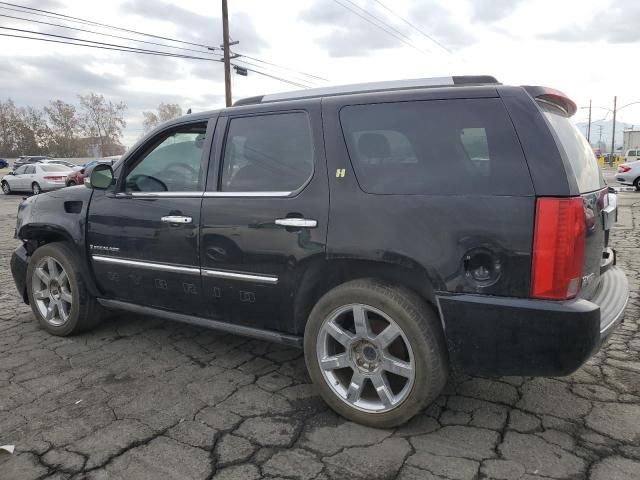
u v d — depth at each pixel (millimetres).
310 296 3152
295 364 3789
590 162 3012
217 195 3406
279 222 3080
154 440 2801
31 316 5082
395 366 2785
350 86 3182
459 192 2602
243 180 3350
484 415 2986
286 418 3012
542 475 2424
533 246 2434
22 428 2947
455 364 2670
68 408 3172
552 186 2424
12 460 2643
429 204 2656
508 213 2479
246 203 3242
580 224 2438
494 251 2500
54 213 4352
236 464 2574
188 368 3742
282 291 3137
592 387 3293
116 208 3941
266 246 3146
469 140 2650
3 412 3137
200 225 3432
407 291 2775
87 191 4219
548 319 2410
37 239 4719
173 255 3602
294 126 3197
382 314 2768
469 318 2566
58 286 4438
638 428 2814
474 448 2658
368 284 2824
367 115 2943
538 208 2426
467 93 2709
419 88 2904
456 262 2578
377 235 2758
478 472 2459
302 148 3141
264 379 3541
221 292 3406
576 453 2594
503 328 2506
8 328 4719
